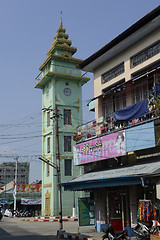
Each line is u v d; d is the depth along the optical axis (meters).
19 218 41.53
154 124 16.59
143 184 13.79
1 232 20.75
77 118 40.66
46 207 38.25
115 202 18.83
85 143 21.77
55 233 20.11
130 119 18.09
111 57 22.19
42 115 42.53
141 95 18.84
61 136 38.91
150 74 18.16
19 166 120.88
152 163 15.66
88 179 17.36
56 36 43.69
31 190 51.50
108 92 20.66
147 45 18.73
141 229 13.50
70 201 37.31
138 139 16.72
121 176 14.77
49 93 40.97
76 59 41.75
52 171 37.38
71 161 38.94
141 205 14.27
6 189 60.31
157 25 17.91
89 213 19.56
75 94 41.47
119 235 14.15
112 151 18.67
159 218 13.38
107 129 20.98
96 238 15.86
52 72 39.34
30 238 17.34
